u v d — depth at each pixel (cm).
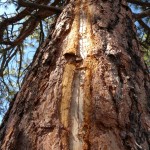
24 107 132
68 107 118
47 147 108
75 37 153
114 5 190
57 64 140
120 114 117
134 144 109
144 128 119
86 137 108
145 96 135
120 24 174
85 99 120
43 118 118
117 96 122
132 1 298
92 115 114
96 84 125
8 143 120
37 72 147
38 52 171
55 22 192
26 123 122
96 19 169
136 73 143
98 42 149
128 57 147
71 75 130
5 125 136
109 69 133
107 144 106
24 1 226
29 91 138
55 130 112
